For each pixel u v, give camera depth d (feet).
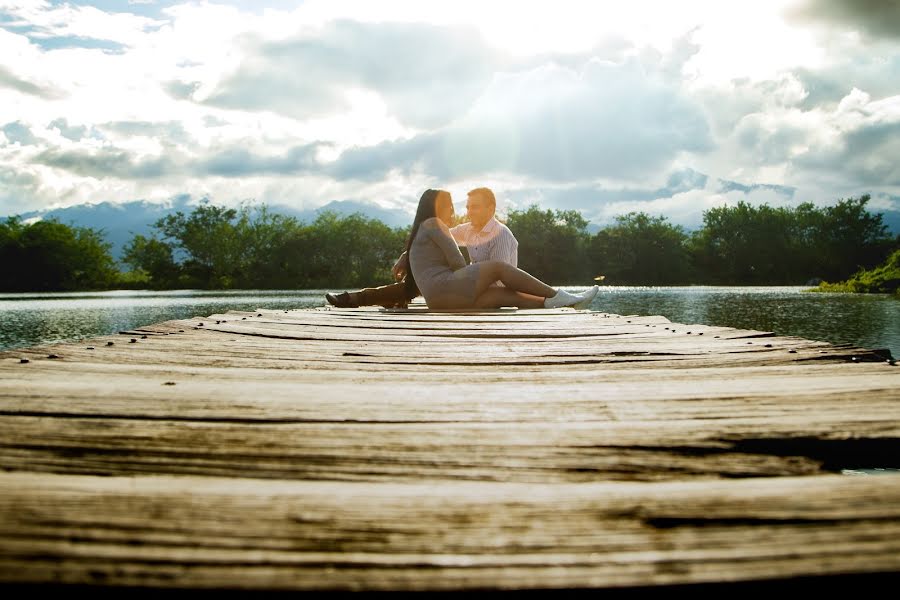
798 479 3.76
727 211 212.84
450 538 2.98
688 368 8.36
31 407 5.57
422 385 7.09
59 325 32.35
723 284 202.28
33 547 2.80
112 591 2.52
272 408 5.74
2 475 3.80
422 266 20.88
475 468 4.15
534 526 3.11
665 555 2.81
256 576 2.61
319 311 21.25
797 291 93.66
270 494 3.51
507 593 2.57
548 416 5.52
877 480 3.70
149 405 5.76
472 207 23.70
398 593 2.55
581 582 2.60
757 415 5.41
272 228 179.93
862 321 32.48
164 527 3.03
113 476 3.90
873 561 2.72
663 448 4.55
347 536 2.99
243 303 58.03
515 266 23.04
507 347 10.94
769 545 2.89
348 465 4.18
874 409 5.58
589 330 13.85
